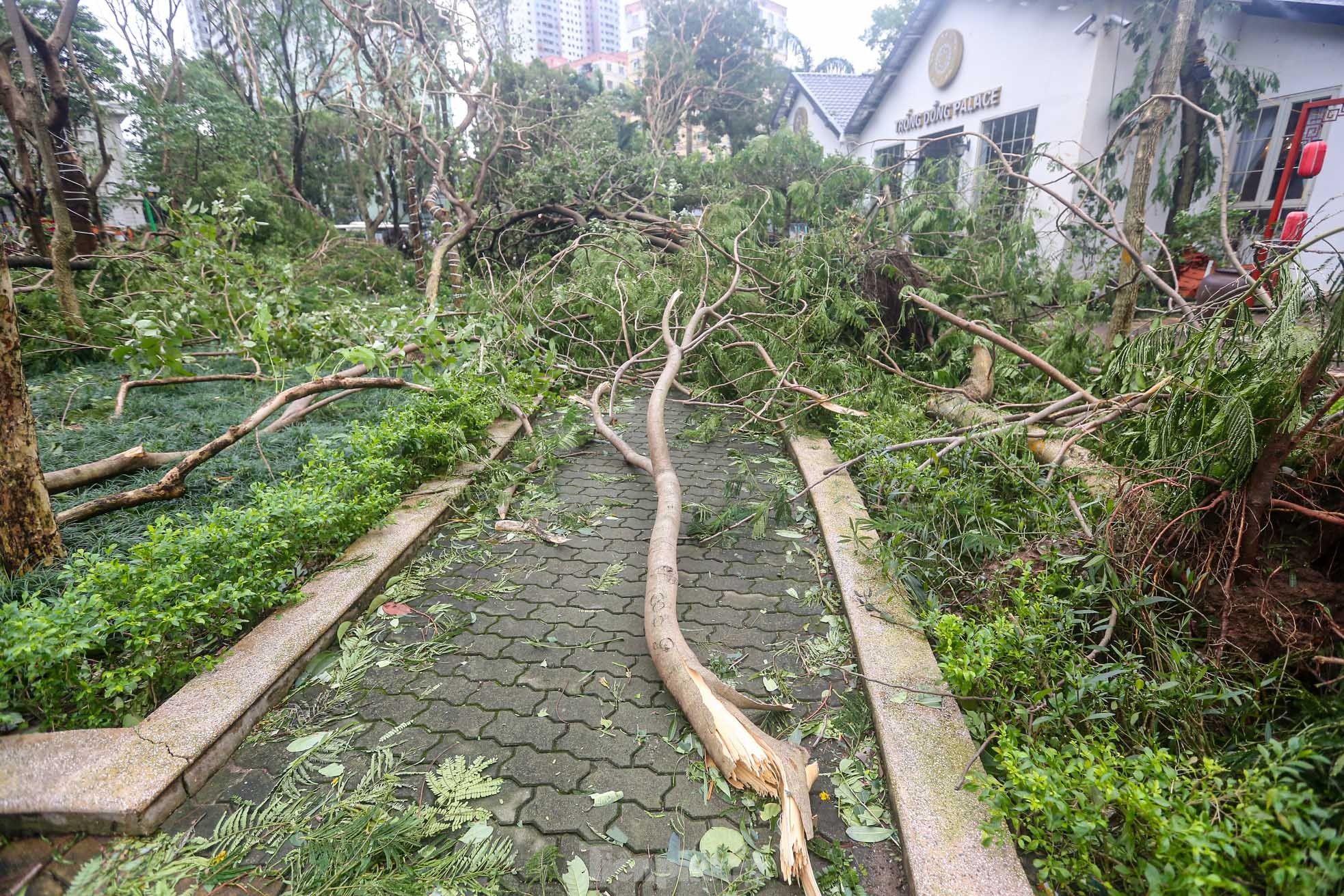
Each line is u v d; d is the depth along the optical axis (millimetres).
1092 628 2463
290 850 1871
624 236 8438
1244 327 2523
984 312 6348
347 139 16125
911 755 2123
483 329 5547
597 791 2096
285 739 2295
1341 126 7766
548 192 10859
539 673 2658
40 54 6645
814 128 18812
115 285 8094
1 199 8477
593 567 3490
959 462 3695
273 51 13352
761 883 1803
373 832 1882
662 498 3834
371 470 3768
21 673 2180
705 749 2248
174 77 12070
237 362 6613
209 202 10664
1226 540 2359
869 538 3500
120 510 3428
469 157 11508
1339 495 2426
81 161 8516
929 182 7668
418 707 2457
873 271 6516
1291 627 2213
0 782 1931
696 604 3150
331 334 5188
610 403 5848
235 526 2883
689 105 24312
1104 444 3500
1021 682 2252
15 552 2836
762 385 5996
